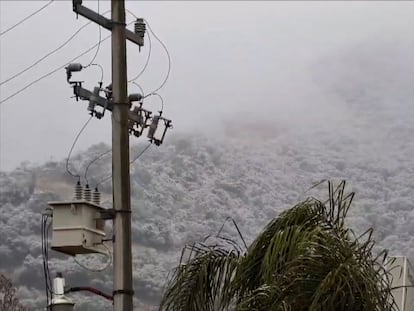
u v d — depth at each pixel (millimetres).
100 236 12758
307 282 8359
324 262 8398
